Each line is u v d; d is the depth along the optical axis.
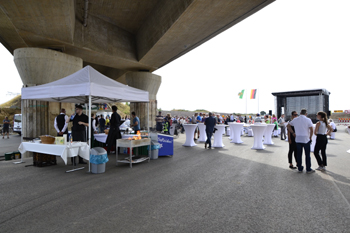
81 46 11.82
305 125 5.95
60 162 7.55
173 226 3.03
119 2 11.23
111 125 8.16
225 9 8.86
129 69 17.58
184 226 3.04
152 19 12.07
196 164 7.19
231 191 4.52
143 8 11.88
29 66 9.35
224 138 16.22
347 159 8.04
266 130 12.51
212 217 3.32
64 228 2.98
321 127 6.22
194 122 15.99
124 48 14.45
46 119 9.70
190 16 9.41
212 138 16.00
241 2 8.34
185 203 3.88
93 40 12.47
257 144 10.60
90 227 3.00
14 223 3.12
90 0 10.95
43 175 5.82
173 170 6.38
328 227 3.00
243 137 16.88
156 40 12.19
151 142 7.99
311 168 6.60
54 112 9.95
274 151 9.97
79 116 7.02
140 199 4.07
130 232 2.87
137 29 14.34
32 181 5.25
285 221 3.19
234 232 2.87
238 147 11.30
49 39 10.38
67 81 6.61
